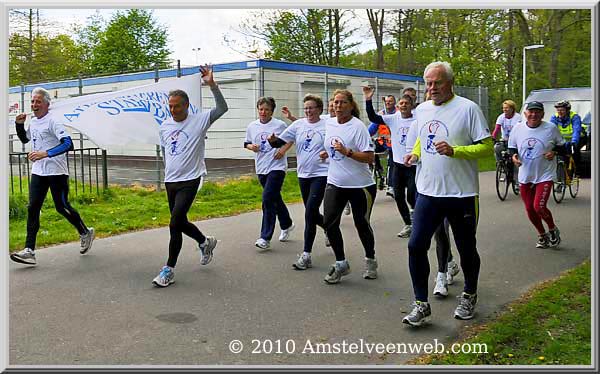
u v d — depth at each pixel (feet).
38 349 15.33
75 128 38.81
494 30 104.32
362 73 77.36
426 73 16.56
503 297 19.56
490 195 44.52
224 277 22.11
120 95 39.45
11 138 65.82
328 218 20.86
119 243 27.86
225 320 17.51
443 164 16.46
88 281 21.54
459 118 16.30
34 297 19.63
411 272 16.84
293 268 23.38
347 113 20.54
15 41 106.11
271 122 26.50
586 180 55.21
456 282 21.43
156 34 128.67
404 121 27.68
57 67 116.88
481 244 27.50
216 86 21.53
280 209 28.27
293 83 68.85
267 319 17.60
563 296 19.15
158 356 14.89
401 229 31.22
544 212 26.23
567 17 96.43
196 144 21.61
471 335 16.24
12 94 85.51
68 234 28.99
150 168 66.28
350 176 20.75
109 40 127.24
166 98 40.06
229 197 42.34
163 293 20.16
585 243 27.73
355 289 20.57
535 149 26.16
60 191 24.25
